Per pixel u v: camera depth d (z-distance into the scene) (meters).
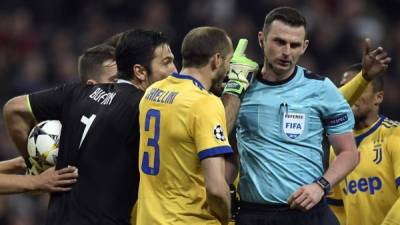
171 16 62.09
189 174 21.42
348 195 25.88
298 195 21.91
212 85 22.45
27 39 60.75
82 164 22.66
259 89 23.06
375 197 25.41
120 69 23.20
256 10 62.38
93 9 63.34
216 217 21.61
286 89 22.86
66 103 23.48
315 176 22.88
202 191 21.52
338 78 58.94
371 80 24.59
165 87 22.09
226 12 61.97
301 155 22.72
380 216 25.47
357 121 25.84
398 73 61.50
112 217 22.34
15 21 61.50
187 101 21.41
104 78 24.45
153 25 60.59
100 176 22.48
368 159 25.52
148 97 22.27
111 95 22.98
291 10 22.66
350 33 62.19
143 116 22.16
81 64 24.73
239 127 23.36
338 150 22.92
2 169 25.17
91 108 23.00
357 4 64.88
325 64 59.66
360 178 25.62
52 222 22.70
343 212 26.42
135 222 22.72
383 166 25.30
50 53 59.72
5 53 59.62
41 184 22.55
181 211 21.41
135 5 62.84
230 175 23.77
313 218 22.88
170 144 21.52
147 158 21.98
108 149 22.53
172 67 23.20
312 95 22.81
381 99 25.83
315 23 61.50
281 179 22.72
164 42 23.14
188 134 21.28
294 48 22.50
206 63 21.91
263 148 22.88
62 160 23.03
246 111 23.08
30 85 55.38
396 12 66.75
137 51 22.89
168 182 21.59
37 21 63.69
